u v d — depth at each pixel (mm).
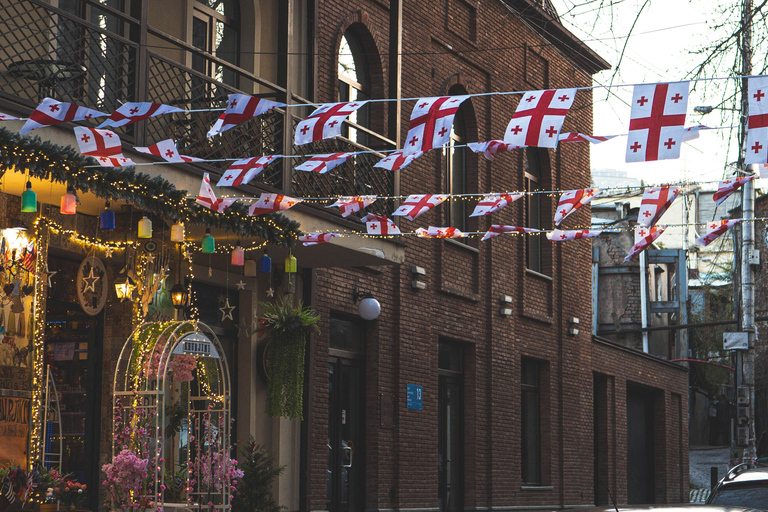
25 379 30031
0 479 27281
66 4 32688
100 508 32406
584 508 17578
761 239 112188
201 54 32500
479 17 58125
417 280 50750
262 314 41469
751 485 27469
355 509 46750
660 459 85750
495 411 57406
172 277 35219
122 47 30531
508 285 59969
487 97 58750
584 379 69125
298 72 42906
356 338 47781
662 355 122250
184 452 35156
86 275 32906
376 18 48844
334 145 39312
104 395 33031
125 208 33562
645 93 19875
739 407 59875
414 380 50125
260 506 37531
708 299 135875
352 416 47094
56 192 30562
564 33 63031
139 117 22312
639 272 117938
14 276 29891
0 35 26297
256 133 36062
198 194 31641
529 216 64312
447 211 55406
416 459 49656
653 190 27922
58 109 22062
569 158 68000
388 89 49094
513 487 58625
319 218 37594
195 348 33062
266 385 40812
